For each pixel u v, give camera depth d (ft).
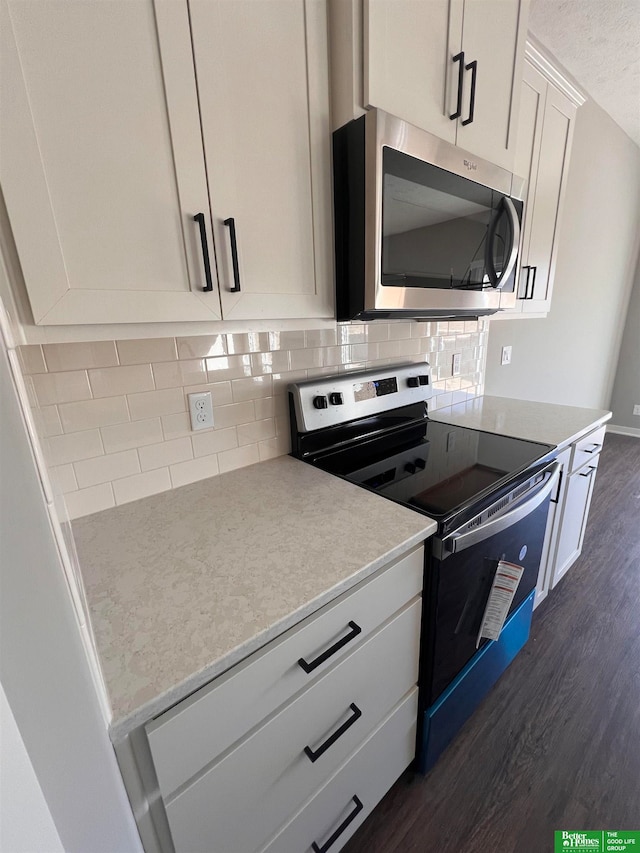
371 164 2.74
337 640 2.43
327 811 2.79
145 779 1.81
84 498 3.12
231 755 2.03
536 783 3.73
